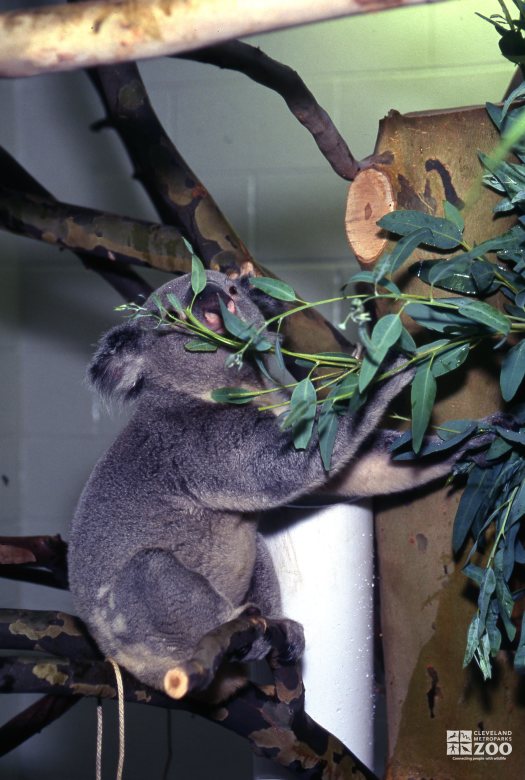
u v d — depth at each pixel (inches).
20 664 82.7
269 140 196.9
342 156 91.0
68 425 208.4
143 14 37.3
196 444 100.4
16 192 103.7
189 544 101.7
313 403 69.0
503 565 73.0
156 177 105.7
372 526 108.3
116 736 201.3
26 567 114.3
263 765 110.9
